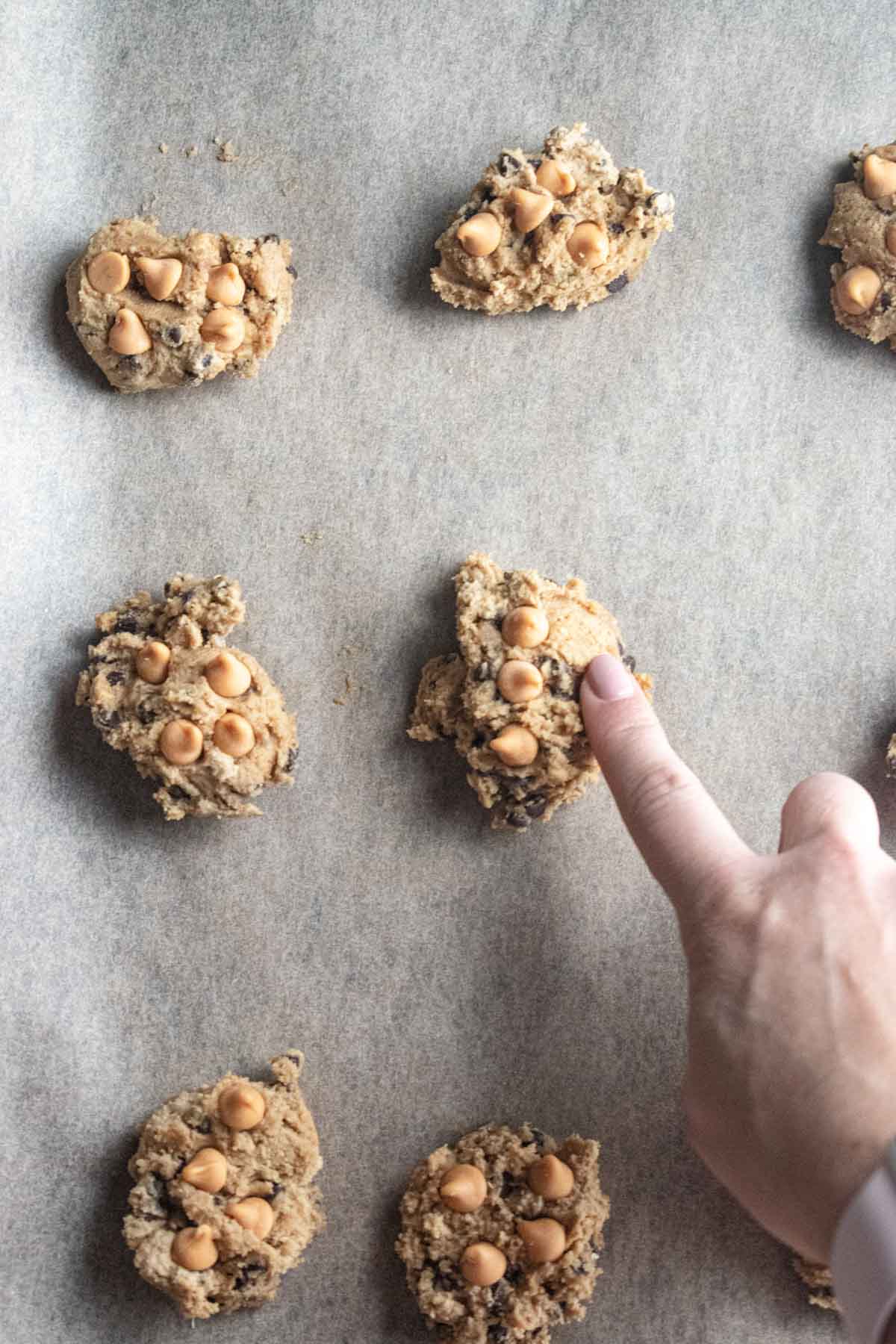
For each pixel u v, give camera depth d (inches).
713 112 14.5
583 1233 13.5
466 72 14.5
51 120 14.3
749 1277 14.2
